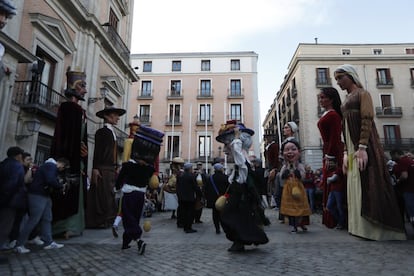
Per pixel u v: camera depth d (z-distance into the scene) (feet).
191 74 127.24
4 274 11.28
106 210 25.45
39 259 13.65
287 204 19.97
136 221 14.97
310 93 104.99
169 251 14.87
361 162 16.66
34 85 35.58
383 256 12.47
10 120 32.99
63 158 17.74
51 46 41.16
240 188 14.06
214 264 11.84
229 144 15.23
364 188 16.89
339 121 21.07
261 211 14.20
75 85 21.07
